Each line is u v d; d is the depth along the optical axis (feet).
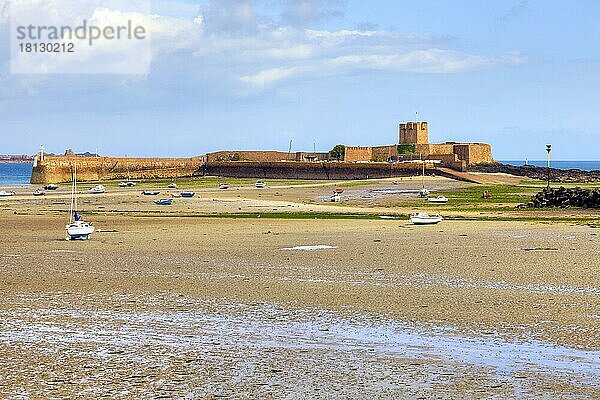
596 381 103.35
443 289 176.86
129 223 402.31
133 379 105.40
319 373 107.96
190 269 215.51
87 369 110.32
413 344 124.16
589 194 485.97
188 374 107.76
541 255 240.53
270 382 104.01
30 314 149.69
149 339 128.26
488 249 259.39
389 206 542.57
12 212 502.38
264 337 129.49
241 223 394.93
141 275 203.51
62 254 257.55
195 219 428.97
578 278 191.62
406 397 97.50
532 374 106.73
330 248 268.41
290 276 200.23
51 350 120.98
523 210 476.54
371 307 155.12
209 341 126.93
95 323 140.97
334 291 175.11
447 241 288.51
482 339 126.93
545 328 134.31
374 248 266.77
